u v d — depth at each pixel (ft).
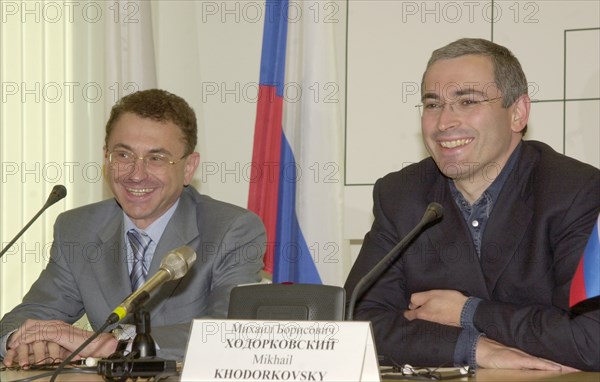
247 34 15.96
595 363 8.02
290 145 14.07
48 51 15.70
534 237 9.20
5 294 15.15
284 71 14.21
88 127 15.70
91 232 11.04
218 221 10.79
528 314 8.48
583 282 6.59
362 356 5.82
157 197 10.39
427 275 9.65
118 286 10.63
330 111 13.96
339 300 7.56
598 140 13.53
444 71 9.57
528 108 9.82
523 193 9.50
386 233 10.06
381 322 9.04
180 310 10.42
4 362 9.00
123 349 7.37
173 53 16.21
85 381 6.97
